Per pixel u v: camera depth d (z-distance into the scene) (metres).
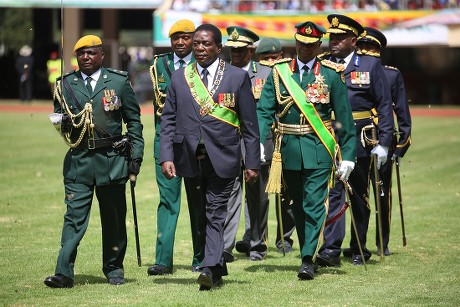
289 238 24.91
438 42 86.62
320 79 20.67
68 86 19.66
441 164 44.78
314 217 20.50
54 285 19.12
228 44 24.25
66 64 97.19
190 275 21.03
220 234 19.08
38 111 83.81
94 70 19.67
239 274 21.20
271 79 21.16
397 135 24.42
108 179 19.50
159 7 92.38
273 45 25.19
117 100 19.59
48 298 18.23
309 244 20.39
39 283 19.75
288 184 21.16
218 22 87.19
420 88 97.38
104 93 19.53
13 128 63.84
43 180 37.69
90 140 19.45
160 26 86.81
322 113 20.75
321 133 20.59
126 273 21.20
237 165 19.22
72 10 96.56
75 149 19.61
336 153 21.42
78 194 19.48
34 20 112.31
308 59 20.83
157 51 87.62
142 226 27.89
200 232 19.70
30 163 43.50
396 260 23.06
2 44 115.44
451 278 20.69
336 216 21.62
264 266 22.47
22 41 112.81
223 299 18.23
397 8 87.81
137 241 21.09
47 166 42.44
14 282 19.81
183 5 87.62
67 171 19.64
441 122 72.44
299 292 19.06
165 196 21.77
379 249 23.84
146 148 52.31
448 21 86.56
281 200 22.78
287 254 24.50
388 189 23.95
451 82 96.44
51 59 100.44
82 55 19.61
